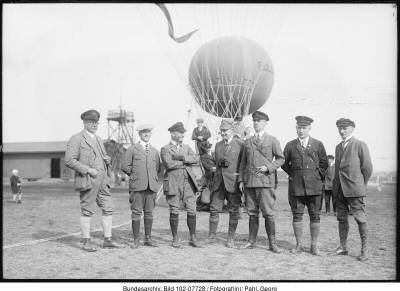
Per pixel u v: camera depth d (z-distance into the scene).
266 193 6.23
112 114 31.89
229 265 5.43
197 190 6.80
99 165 6.41
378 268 5.28
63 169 37.97
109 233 6.54
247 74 11.60
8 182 33.78
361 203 5.77
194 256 5.93
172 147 6.70
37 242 6.95
